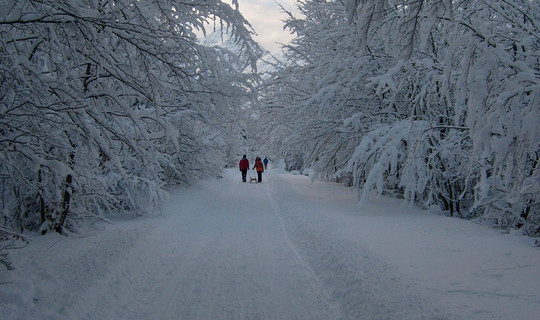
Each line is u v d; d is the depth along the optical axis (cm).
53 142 488
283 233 840
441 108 1077
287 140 1471
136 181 920
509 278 445
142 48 486
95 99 517
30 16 414
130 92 570
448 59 571
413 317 347
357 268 504
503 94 505
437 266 496
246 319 404
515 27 721
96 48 455
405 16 423
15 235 460
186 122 1323
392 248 593
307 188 1653
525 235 727
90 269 504
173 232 807
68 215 715
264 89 1552
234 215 1085
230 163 4422
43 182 576
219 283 514
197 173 1686
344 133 1291
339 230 742
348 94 1247
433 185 1030
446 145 921
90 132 466
